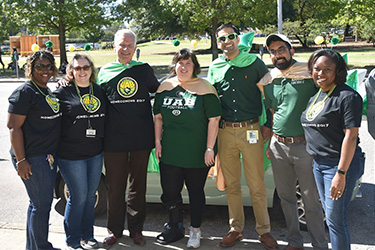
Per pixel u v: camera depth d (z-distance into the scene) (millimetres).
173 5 26094
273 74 3695
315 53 3129
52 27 26406
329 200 3164
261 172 4008
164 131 3990
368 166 6633
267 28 36688
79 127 3664
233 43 3838
